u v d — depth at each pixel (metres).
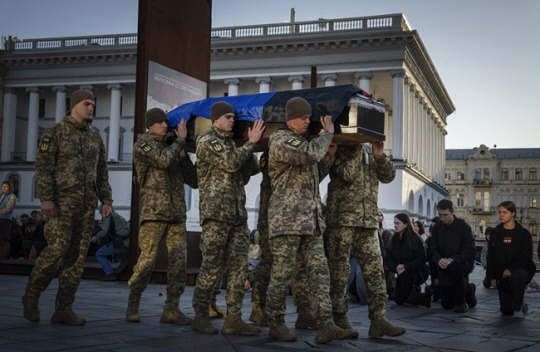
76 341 4.75
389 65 43.66
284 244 5.08
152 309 7.22
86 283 11.05
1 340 4.68
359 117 5.21
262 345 4.82
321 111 5.27
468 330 6.30
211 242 5.46
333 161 5.55
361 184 5.54
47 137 5.66
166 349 4.54
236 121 5.88
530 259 8.19
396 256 9.54
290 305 8.32
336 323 5.60
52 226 5.69
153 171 6.05
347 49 44.44
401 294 9.40
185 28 11.90
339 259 5.57
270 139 5.18
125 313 6.73
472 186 92.44
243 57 46.59
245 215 5.61
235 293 5.46
